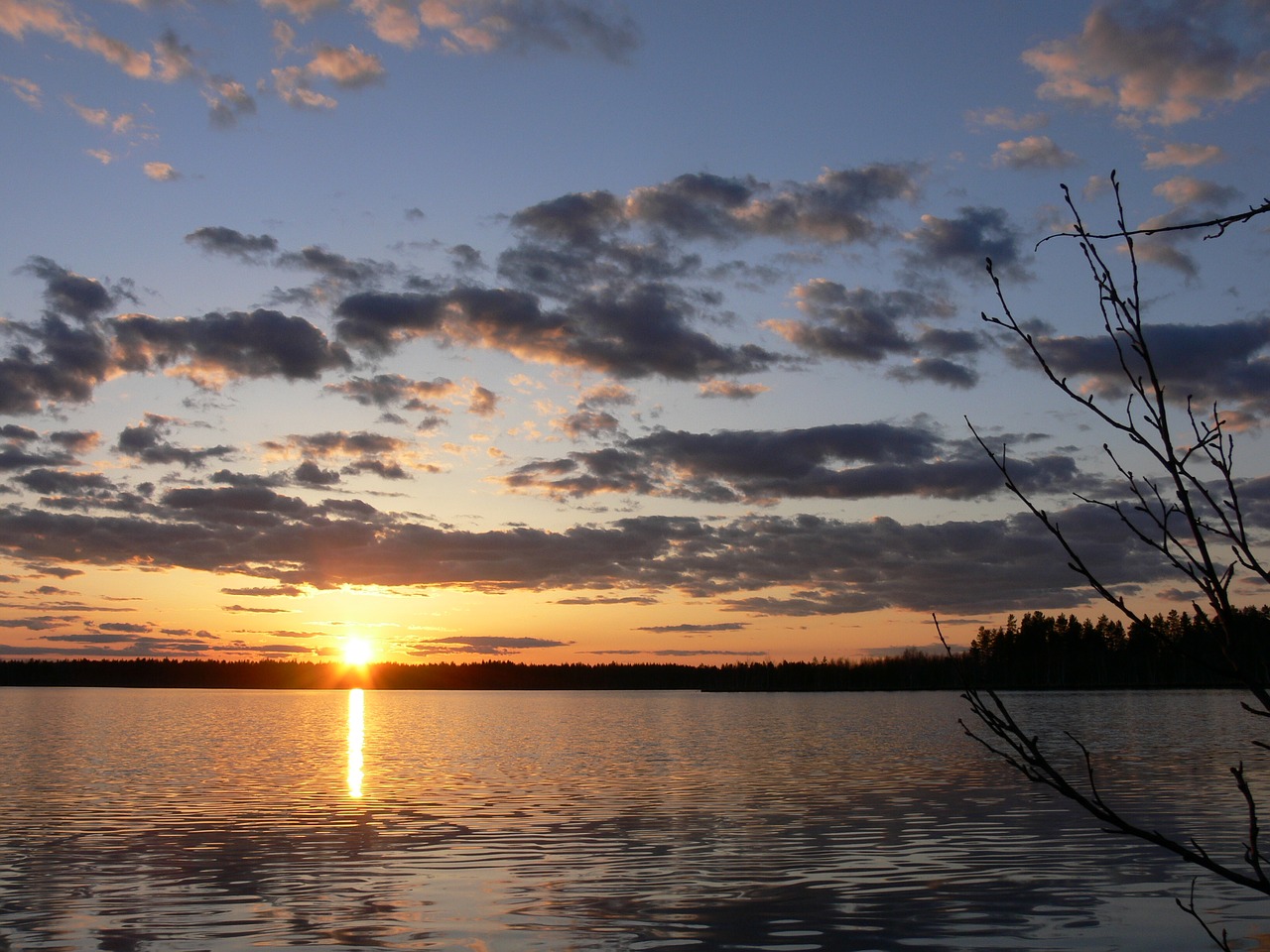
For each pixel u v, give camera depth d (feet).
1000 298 14.05
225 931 52.75
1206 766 134.62
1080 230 13.73
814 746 187.32
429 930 52.85
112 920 55.11
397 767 146.20
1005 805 98.68
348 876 66.28
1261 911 55.57
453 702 577.84
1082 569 13.30
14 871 68.33
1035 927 53.01
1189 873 65.87
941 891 61.16
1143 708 348.18
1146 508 13.08
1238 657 12.05
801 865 69.31
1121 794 105.29
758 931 52.42
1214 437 13.12
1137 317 13.35
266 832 84.38
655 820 90.07
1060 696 485.15
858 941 50.67
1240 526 12.76
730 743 197.47
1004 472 13.99
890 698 581.94
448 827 86.63
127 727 257.75
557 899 59.41
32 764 150.41
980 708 13.52
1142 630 12.71
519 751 178.19
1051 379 13.69
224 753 173.17
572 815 93.50
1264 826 83.56
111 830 85.61
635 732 241.55
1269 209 12.26
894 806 98.58
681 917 55.21
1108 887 62.13
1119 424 13.34
